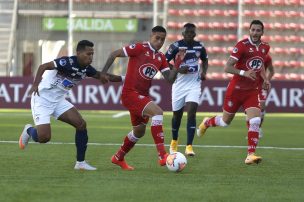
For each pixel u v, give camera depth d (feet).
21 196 60.34
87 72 77.56
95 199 59.41
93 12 255.50
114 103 201.57
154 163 87.25
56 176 73.31
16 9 253.03
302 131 150.82
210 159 94.22
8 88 202.80
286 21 259.60
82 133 78.69
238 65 90.58
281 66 258.16
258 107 88.99
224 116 95.91
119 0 256.11
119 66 239.30
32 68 252.83
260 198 61.00
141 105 78.84
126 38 254.68
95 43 252.42
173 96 102.27
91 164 85.81
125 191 63.67
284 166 86.69
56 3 256.93
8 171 77.30
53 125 154.81
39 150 101.09
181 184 68.59
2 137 123.65
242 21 256.32
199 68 102.99
